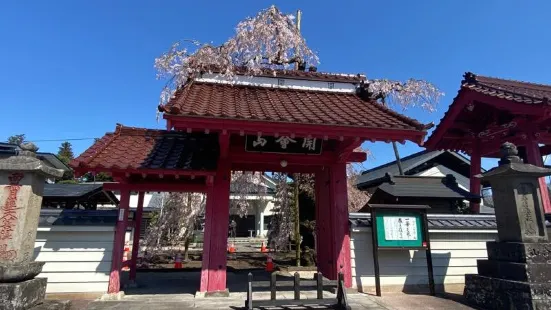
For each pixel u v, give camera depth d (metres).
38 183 5.55
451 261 7.98
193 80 8.20
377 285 7.18
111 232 6.97
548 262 5.72
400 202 10.73
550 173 6.14
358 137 6.24
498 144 10.50
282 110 6.76
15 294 4.66
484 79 10.90
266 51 10.40
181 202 15.11
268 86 8.65
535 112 8.14
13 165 5.19
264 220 36.50
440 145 12.17
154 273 11.01
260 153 7.72
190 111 5.66
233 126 5.80
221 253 7.12
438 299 6.89
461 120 11.19
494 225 8.26
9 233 5.09
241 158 7.66
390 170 20.62
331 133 6.09
